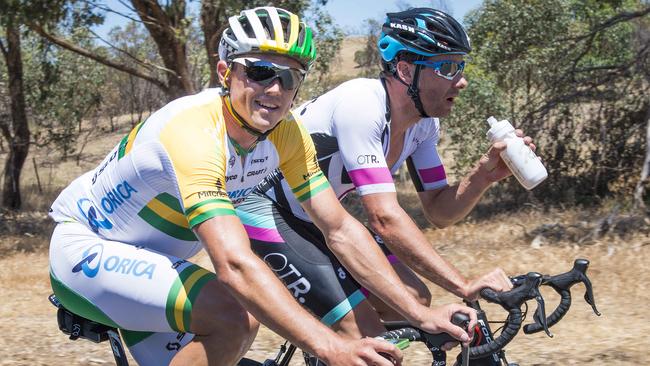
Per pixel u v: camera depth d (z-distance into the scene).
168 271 2.06
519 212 11.04
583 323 4.95
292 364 4.09
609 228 8.66
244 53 1.99
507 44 12.95
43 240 12.67
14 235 13.70
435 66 2.41
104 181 2.21
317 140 2.54
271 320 1.83
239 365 2.44
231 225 1.92
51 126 19.44
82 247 2.19
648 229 8.58
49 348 4.53
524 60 12.09
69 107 19.50
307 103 2.66
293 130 2.22
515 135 2.59
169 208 2.13
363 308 2.44
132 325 2.11
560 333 4.62
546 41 12.45
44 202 19.25
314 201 2.25
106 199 2.20
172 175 2.00
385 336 2.06
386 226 2.37
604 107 11.55
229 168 2.11
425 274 2.30
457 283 2.20
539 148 11.73
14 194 17.92
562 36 12.42
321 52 15.05
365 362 1.77
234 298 2.02
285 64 2.01
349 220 2.25
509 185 12.02
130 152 2.11
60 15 12.46
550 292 6.03
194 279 2.03
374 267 2.17
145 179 2.08
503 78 12.72
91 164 24.83
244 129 2.06
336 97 2.51
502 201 12.06
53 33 13.84
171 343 2.17
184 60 13.38
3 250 11.55
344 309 2.43
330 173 2.59
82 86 19.92
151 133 2.06
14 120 17.80
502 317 5.26
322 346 1.80
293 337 1.82
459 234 9.70
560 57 11.68
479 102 12.99
